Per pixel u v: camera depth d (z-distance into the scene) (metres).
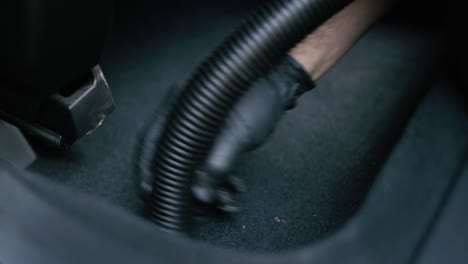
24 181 0.40
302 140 1.05
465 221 0.41
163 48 1.30
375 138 1.07
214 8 1.48
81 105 0.77
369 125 1.11
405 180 0.44
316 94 1.19
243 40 0.65
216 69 0.66
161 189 0.70
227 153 0.72
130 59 1.25
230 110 0.69
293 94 0.78
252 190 0.92
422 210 0.41
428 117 0.53
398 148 0.48
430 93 0.57
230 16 1.45
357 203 0.91
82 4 0.66
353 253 0.36
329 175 0.97
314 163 0.99
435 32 1.44
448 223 0.40
